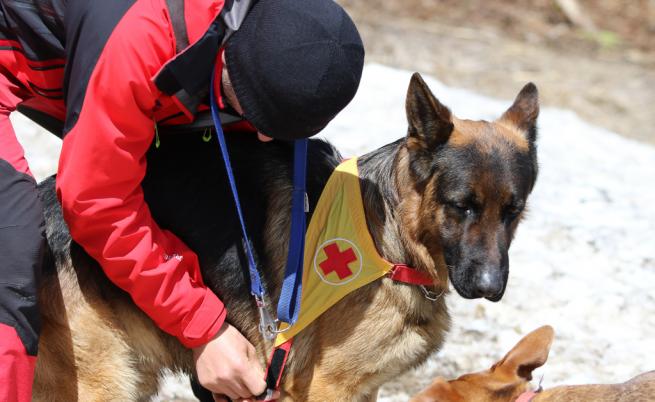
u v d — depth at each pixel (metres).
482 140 3.16
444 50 10.21
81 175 2.77
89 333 3.18
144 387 3.44
